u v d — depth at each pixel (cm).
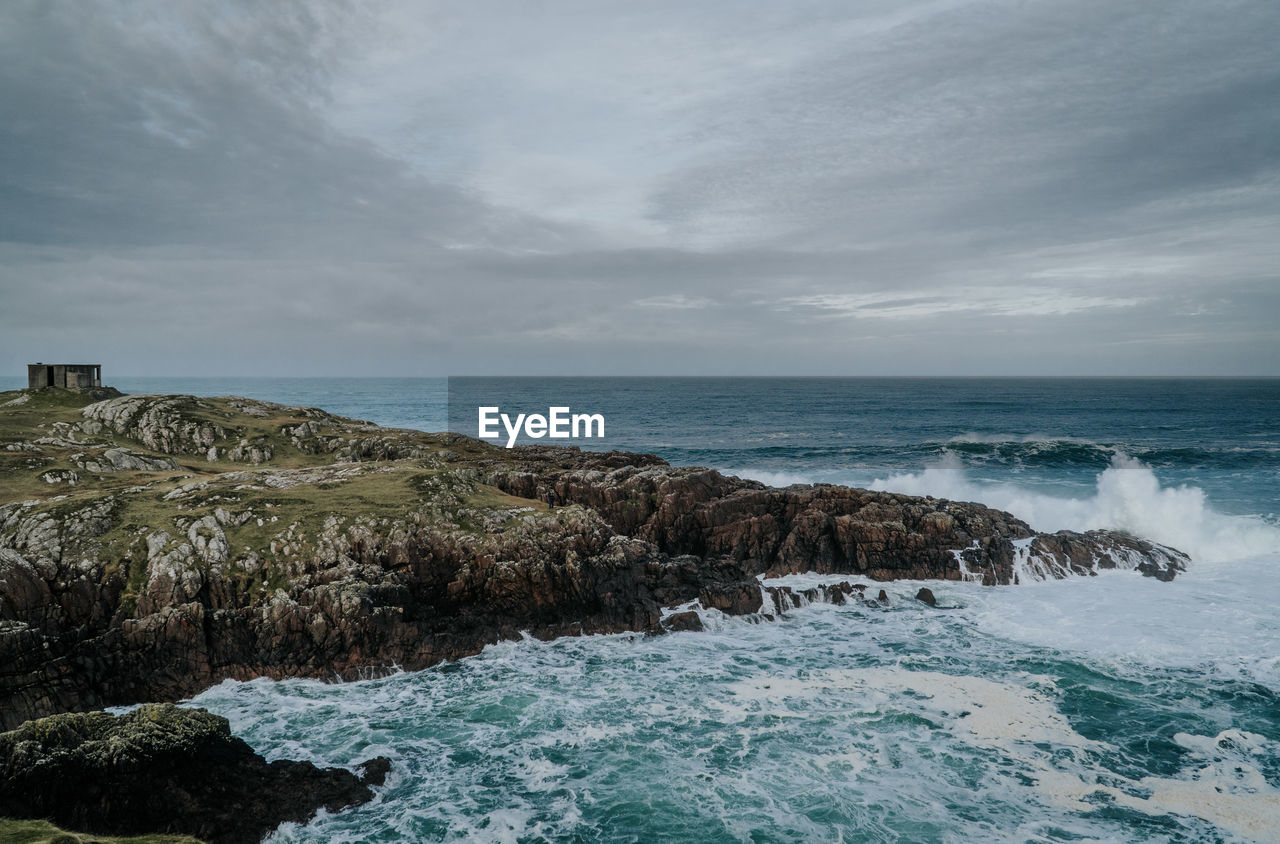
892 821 1948
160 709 2033
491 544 3466
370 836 1909
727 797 2073
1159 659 3020
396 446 5703
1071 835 1884
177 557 3062
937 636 3350
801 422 14475
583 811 2019
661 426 13988
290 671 2878
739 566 3959
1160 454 8825
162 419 5584
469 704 2694
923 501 4766
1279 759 2250
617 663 3073
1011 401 19738
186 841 1755
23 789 1769
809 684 2841
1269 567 4388
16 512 3278
